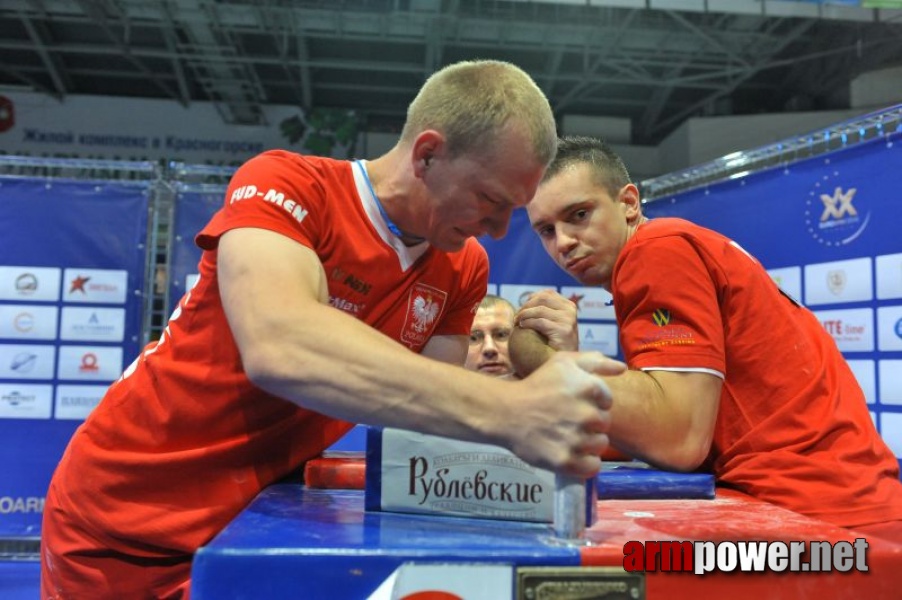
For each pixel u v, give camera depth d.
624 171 1.45
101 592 1.09
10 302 3.36
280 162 1.04
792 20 6.00
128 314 3.42
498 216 0.99
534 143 0.92
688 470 1.04
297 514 0.77
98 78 7.66
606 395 0.66
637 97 7.93
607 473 0.98
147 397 1.09
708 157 7.06
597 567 0.60
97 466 1.08
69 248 3.40
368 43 6.74
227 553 0.59
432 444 0.77
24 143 7.00
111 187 3.43
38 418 3.37
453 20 6.03
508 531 0.69
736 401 1.17
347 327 0.76
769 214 3.06
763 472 1.10
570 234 1.40
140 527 1.05
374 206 1.08
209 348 1.06
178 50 6.73
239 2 5.85
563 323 1.22
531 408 0.67
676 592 0.61
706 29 6.11
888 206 2.65
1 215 3.36
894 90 6.72
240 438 1.07
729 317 1.17
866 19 4.93
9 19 6.44
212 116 7.33
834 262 2.83
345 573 0.59
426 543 0.63
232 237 0.91
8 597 2.82
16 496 3.33
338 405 0.73
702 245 1.17
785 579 0.62
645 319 1.13
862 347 2.74
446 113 0.93
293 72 7.28
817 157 2.89
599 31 6.16
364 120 7.63
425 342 1.28
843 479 1.05
